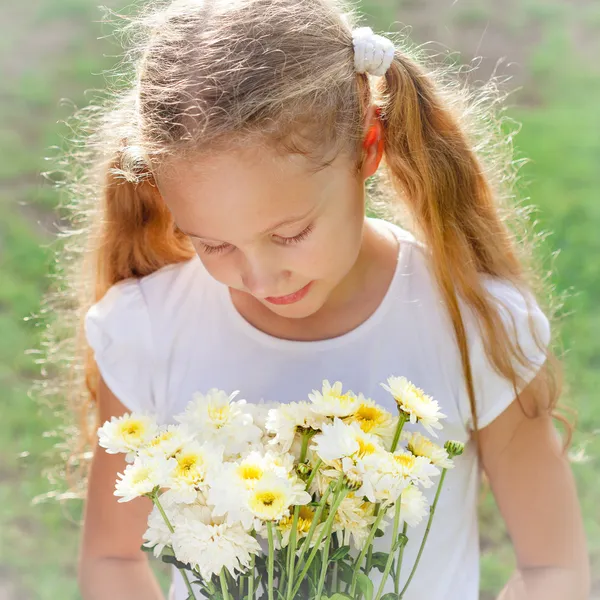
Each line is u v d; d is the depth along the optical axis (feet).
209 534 4.74
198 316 5.52
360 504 4.87
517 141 13.05
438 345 5.45
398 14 16.20
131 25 5.43
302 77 5.04
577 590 5.49
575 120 13.61
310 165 5.01
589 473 8.45
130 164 5.34
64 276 6.22
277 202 4.99
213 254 5.12
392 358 5.46
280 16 5.09
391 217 5.77
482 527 8.16
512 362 5.41
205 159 4.98
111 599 5.55
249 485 4.71
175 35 5.11
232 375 5.49
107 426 4.88
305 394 5.46
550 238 11.00
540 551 5.52
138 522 5.59
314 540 4.85
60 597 7.69
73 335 6.03
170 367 5.52
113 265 5.64
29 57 15.46
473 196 5.47
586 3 16.78
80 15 16.61
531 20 16.20
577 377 9.11
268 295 5.08
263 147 4.97
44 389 9.15
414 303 5.47
